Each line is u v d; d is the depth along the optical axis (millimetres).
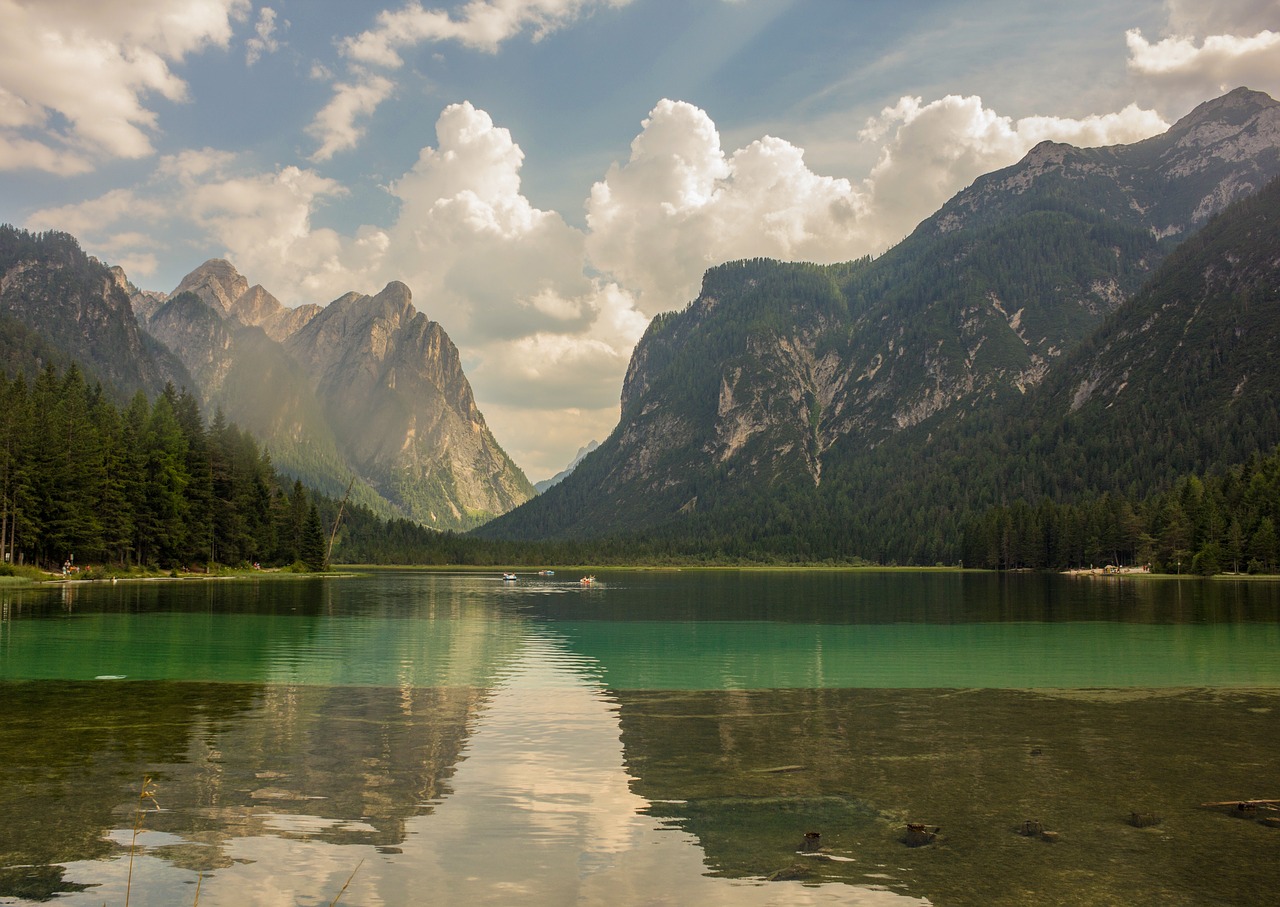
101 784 23688
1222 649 56781
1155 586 151250
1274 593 124625
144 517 141750
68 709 34438
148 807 21797
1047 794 23359
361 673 44938
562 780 24719
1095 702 37531
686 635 66500
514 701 37281
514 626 73625
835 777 25078
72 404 144875
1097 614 86688
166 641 56531
